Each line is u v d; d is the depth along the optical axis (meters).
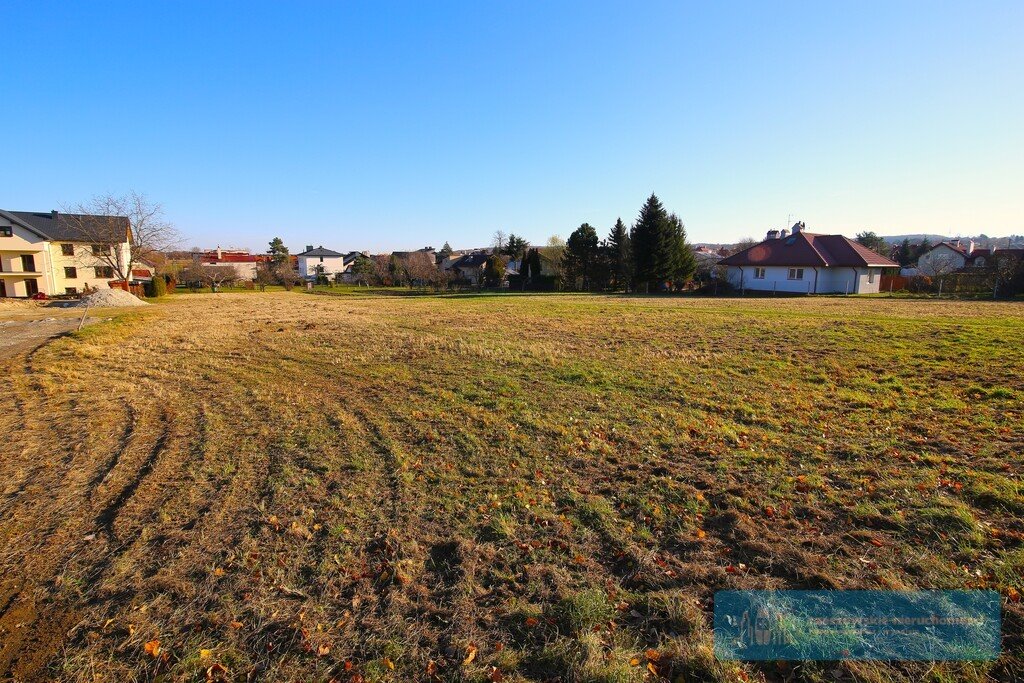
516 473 5.09
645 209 41.50
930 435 5.75
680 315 19.98
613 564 3.62
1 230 41.53
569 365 10.30
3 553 3.94
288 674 2.74
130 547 3.96
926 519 3.95
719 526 4.04
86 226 43.25
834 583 3.27
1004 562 3.34
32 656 2.92
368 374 10.09
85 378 10.13
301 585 3.47
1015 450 5.15
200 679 2.73
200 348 13.76
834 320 16.64
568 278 48.97
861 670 2.62
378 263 66.44
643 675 2.67
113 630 3.10
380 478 5.07
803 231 40.94
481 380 9.15
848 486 4.57
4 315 24.62
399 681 2.68
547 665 2.77
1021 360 9.30
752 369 9.63
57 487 5.06
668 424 6.47
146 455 5.88
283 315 23.52
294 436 6.41
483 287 52.34
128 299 33.09
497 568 3.61
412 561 3.69
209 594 3.39
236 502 4.64
